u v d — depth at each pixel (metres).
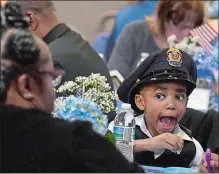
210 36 4.75
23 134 2.09
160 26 4.99
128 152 3.02
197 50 4.66
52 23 4.23
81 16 8.91
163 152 3.21
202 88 4.53
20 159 2.07
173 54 3.22
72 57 4.04
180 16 4.91
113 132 3.08
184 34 4.93
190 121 3.70
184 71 3.21
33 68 2.15
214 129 3.67
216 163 3.13
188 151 3.25
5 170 2.06
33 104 2.17
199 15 4.96
